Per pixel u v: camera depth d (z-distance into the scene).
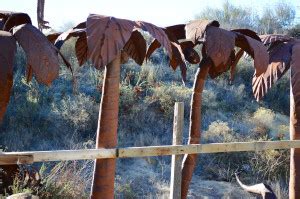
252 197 6.71
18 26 1.44
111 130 1.71
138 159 7.69
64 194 4.84
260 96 2.14
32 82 8.34
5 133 7.47
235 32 1.90
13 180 4.09
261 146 2.04
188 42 2.21
